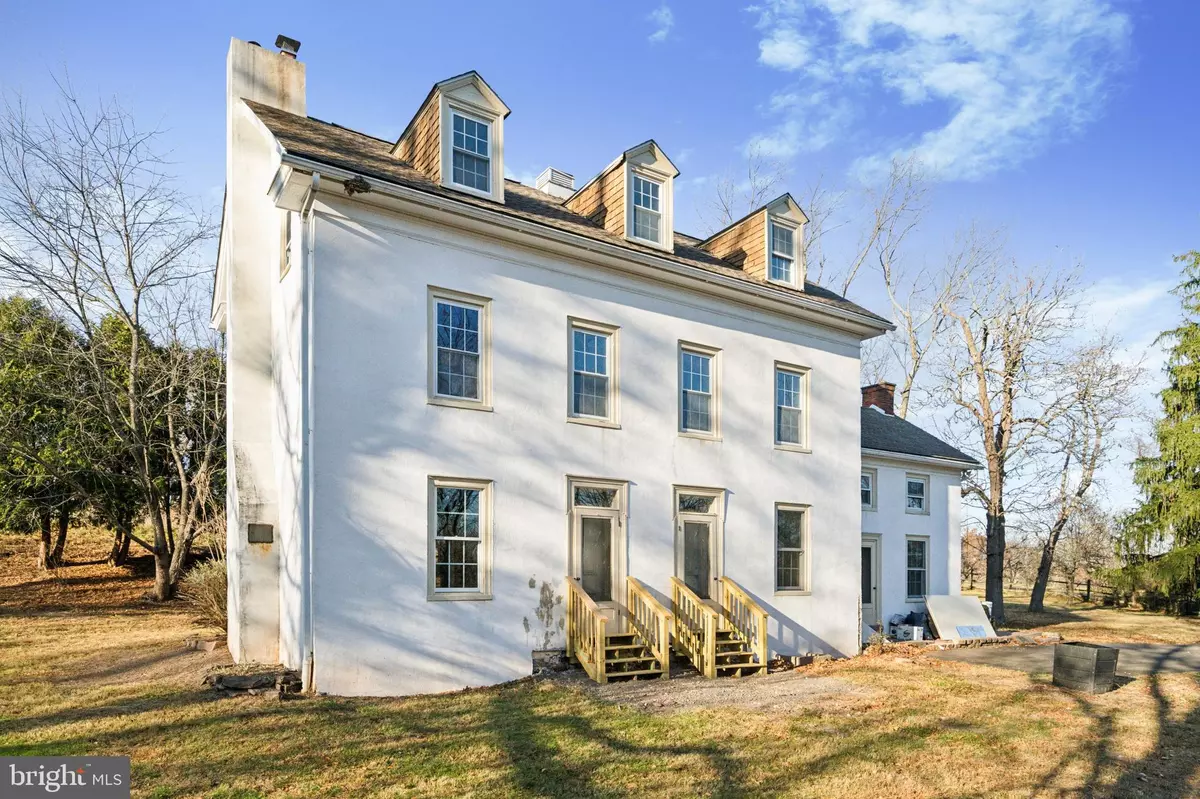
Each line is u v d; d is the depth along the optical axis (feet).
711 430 44.11
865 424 67.62
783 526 46.93
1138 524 88.33
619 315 40.32
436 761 22.56
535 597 35.42
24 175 58.59
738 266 50.34
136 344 64.64
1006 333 83.10
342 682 29.58
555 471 36.81
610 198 43.70
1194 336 86.74
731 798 20.75
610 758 23.59
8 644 42.09
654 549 40.24
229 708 27.04
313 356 30.19
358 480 30.76
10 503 66.74
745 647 41.91
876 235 108.27
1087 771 24.02
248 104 38.83
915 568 64.44
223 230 44.16
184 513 66.23
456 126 36.68
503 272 36.11
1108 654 36.19
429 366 33.40
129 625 50.19
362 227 32.04
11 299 65.87
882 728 28.37
